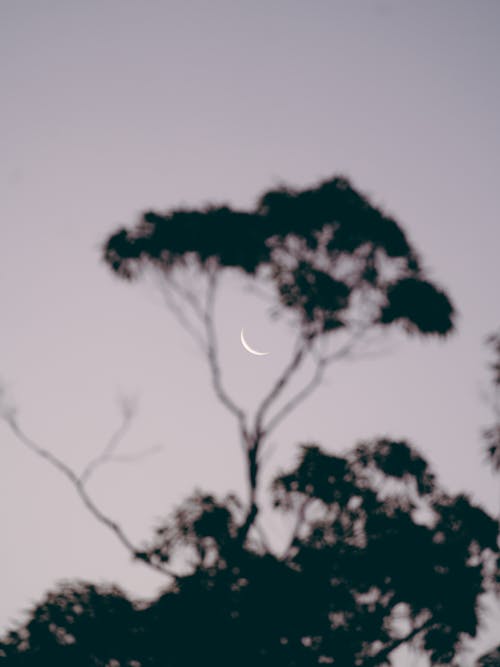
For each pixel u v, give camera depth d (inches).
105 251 821.2
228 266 824.9
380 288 832.9
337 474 749.9
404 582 692.7
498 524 748.0
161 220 809.5
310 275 823.1
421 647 701.9
